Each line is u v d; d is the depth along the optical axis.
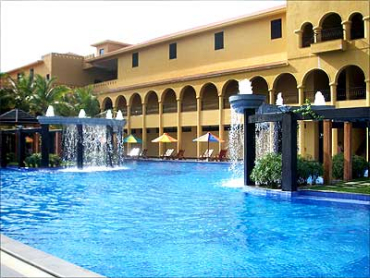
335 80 27.39
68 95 40.94
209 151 33.22
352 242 7.66
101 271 6.25
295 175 12.35
